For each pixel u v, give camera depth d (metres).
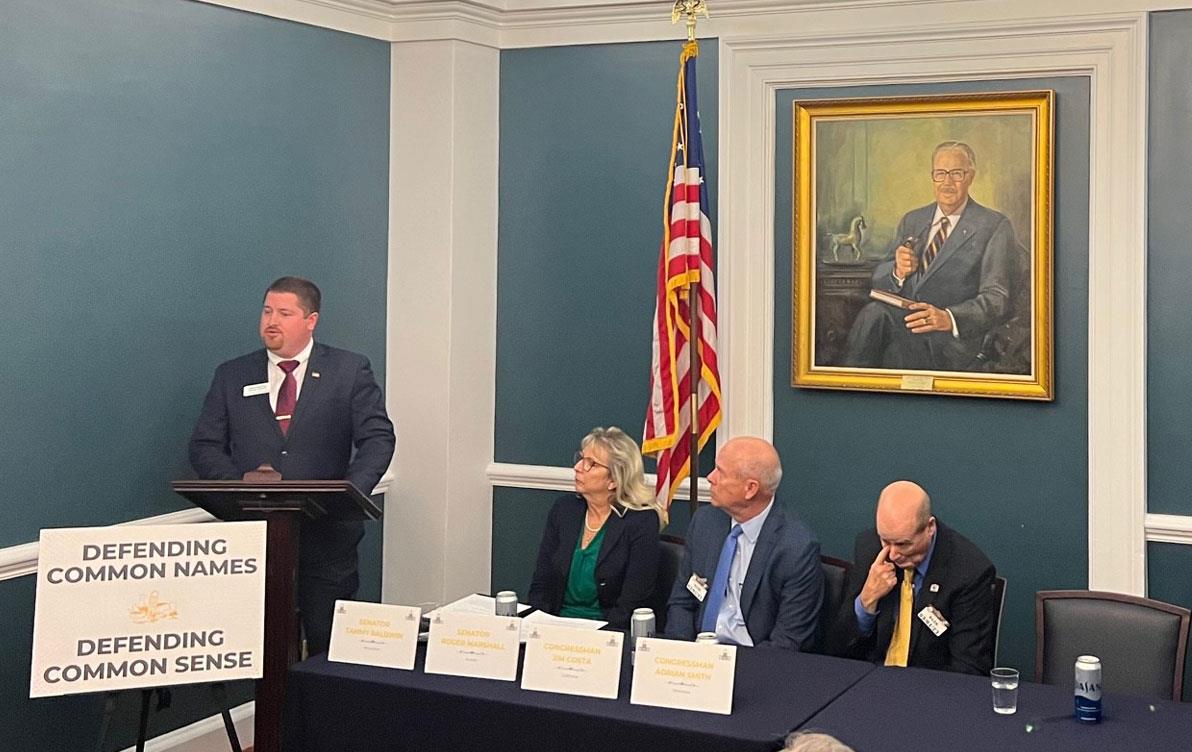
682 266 4.93
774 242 5.23
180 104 4.59
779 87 5.19
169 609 3.32
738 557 4.02
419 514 5.50
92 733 4.36
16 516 4.08
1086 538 4.82
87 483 4.30
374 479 4.48
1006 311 4.88
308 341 4.55
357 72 5.34
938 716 3.00
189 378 4.67
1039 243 4.81
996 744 2.82
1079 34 4.75
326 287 5.25
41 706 4.18
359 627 3.46
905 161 5.00
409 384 5.50
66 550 3.26
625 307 5.44
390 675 3.34
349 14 5.27
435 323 5.46
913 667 3.51
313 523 4.45
